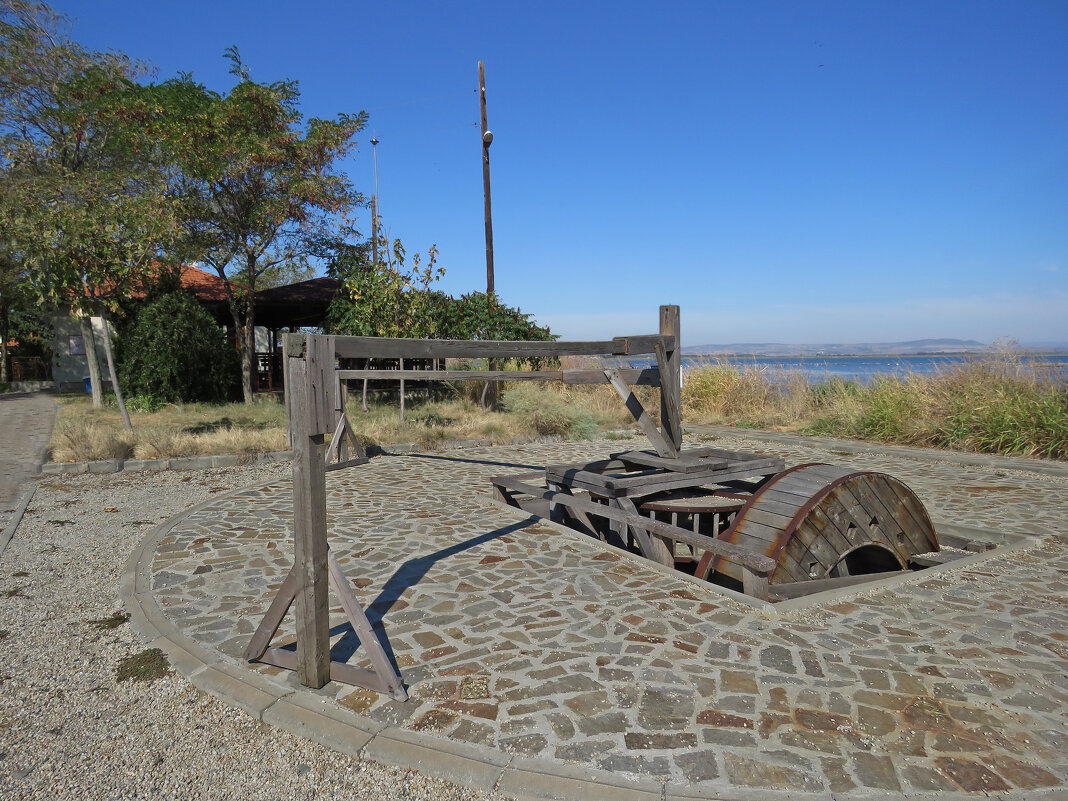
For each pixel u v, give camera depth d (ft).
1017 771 7.36
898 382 37.17
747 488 19.31
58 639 11.44
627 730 8.23
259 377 68.64
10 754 8.23
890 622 11.51
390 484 24.62
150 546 16.56
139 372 50.96
